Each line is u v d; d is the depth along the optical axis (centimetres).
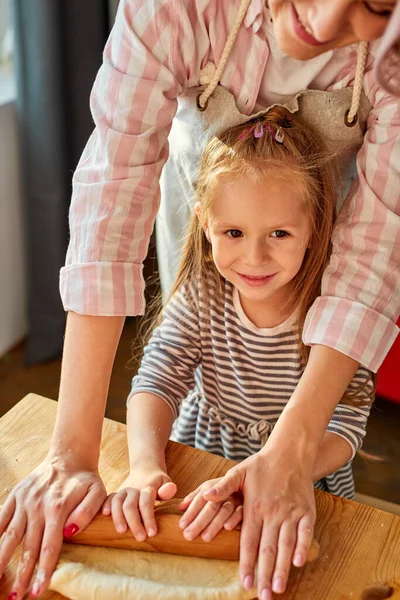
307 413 85
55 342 201
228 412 111
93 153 91
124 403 192
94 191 87
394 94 58
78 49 177
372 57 86
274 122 90
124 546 79
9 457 90
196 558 78
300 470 82
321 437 85
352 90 89
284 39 65
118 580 74
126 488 83
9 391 194
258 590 73
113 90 86
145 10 84
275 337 101
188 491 88
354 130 92
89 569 75
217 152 92
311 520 78
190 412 115
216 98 92
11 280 199
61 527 78
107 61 88
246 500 80
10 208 190
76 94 182
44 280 194
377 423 189
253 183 89
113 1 178
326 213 95
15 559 78
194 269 104
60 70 172
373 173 89
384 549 80
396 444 183
